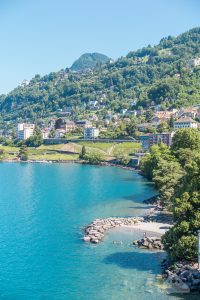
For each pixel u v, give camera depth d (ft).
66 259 336.08
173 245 304.09
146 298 261.03
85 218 484.74
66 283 289.94
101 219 465.47
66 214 508.94
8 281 296.10
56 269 315.99
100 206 558.56
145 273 300.81
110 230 415.85
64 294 273.75
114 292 272.72
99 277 297.74
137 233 403.34
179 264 295.89
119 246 364.58
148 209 530.27
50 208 548.72
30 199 622.95
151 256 336.70
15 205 573.33
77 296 269.64
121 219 454.81
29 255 348.38
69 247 367.25
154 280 287.07
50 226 447.01
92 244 374.22
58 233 416.46
